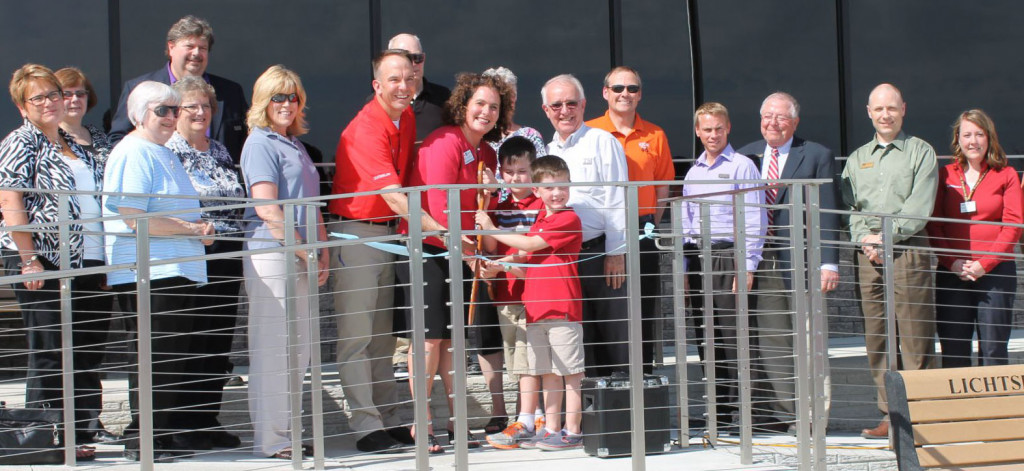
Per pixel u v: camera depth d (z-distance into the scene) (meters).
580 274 5.52
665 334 7.42
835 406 6.30
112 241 5.06
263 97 5.12
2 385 6.09
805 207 4.73
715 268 5.96
